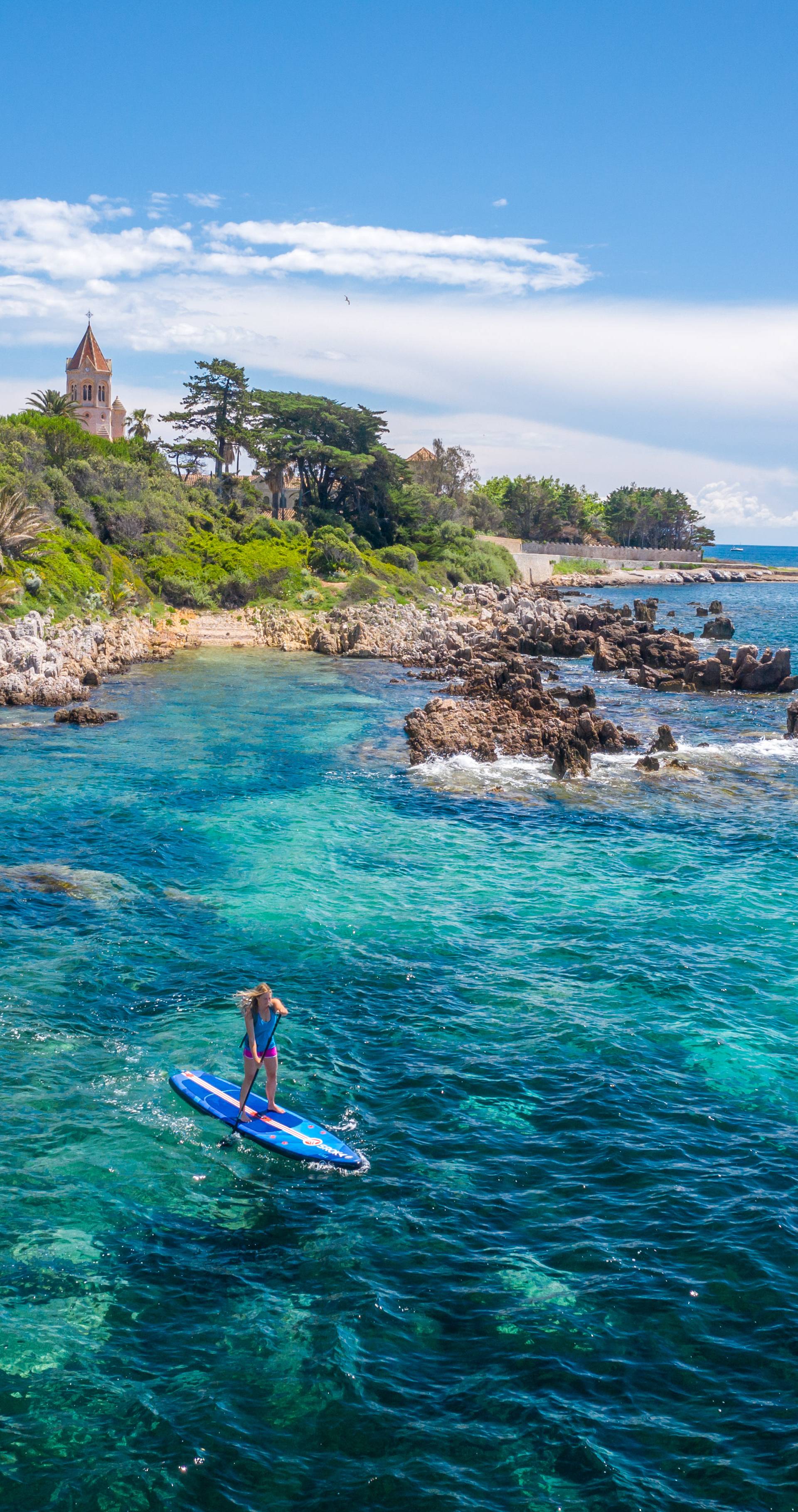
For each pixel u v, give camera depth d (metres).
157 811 31.95
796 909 24.33
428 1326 11.28
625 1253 12.49
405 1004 19.17
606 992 19.83
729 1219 13.15
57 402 126.19
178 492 113.50
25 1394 10.20
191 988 19.59
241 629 85.62
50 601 71.81
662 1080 16.66
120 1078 16.31
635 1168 14.23
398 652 75.88
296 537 114.31
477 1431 9.91
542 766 39.72
